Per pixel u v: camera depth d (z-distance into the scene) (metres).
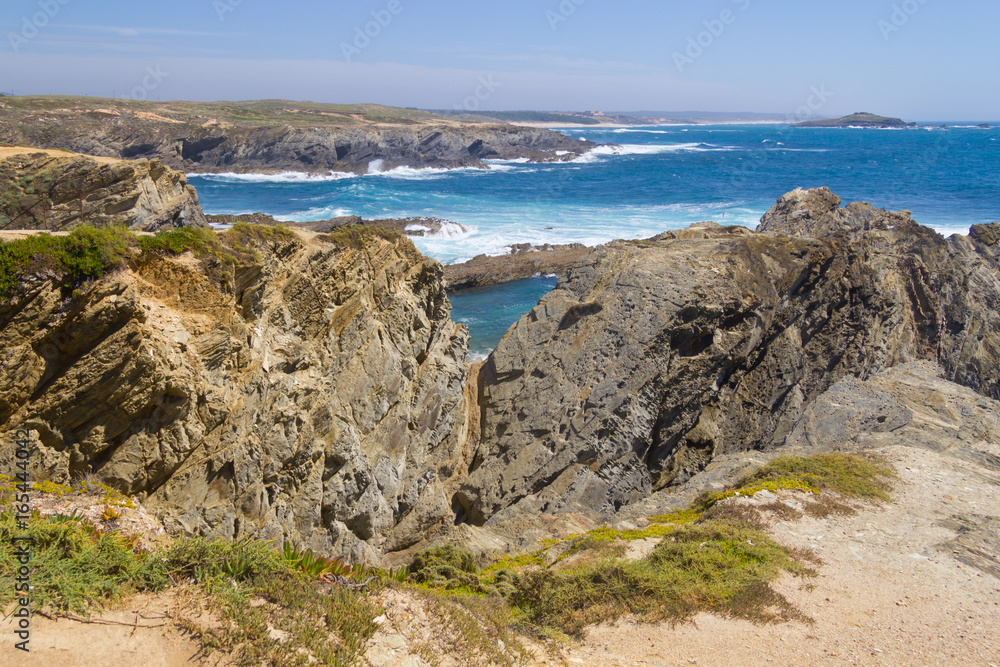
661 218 72.12
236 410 14.62
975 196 87.69
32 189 20.38
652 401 23.91
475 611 11.21
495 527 20.06
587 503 22.11
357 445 18.50
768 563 13.84
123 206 21.53
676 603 12.44
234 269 14.59
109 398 12.23
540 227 67.38
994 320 35.25
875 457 20.52
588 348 24.61
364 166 128.38
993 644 11.40
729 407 27.09
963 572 13.80
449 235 62.56
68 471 11.79
